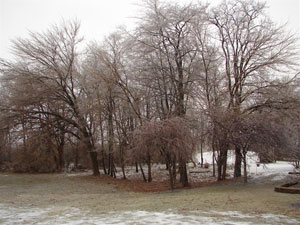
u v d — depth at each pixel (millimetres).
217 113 17641
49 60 24859
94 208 10852
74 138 31719
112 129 24047
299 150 19422
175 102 20750
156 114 22578
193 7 20766
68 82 26656
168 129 16234
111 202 12719
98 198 14648
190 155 17578
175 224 7395
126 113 24891
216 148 19453
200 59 21609
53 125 25766
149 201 12469
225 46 22531
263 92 19703
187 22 20672
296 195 12422
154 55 22281
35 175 28703
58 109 26828
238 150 18422
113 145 23828
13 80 24094
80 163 38438
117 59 23219
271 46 20078
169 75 21109
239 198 12070
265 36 20141
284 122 18531
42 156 31453
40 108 25984
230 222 7539
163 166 40438
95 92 24000
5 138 24578
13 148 32219
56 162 33000
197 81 21500
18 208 11164
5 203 12797
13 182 22984
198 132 18781
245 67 20953
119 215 9016
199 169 31641
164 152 16922
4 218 8883
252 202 10906
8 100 24703
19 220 8523
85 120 25094
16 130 24625
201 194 14320
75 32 26000
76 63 26625
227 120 16891
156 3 21125
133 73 22766
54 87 24984
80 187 19922
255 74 20469
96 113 24016
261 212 8953
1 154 33969
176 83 21203
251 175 22312
